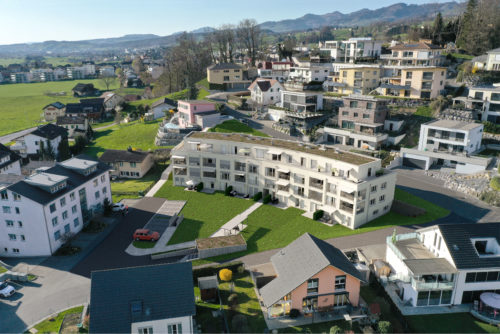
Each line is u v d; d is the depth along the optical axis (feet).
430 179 270.26
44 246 198.90
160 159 347.36
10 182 226.17
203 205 255.29
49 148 387.75
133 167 317.42
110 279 130.00
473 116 319.68
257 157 259.19
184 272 134.51
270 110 400.47
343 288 142.61
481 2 526.98
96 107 555.69
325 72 484.74
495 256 140.46
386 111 338.75
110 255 198.29
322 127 358.64
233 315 142.72
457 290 140.46
